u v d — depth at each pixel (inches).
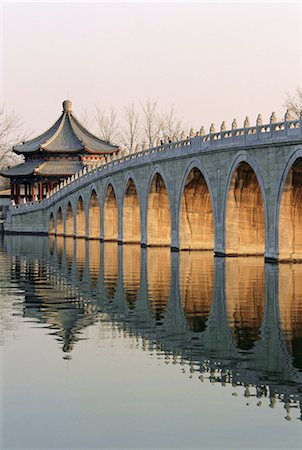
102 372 690.2
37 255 2190.0
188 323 926.4
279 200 1641.2
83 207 3503.9
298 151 1542.8
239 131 1811.0
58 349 785.6
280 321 930.1
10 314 1005.8
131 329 890.7
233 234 1918.1
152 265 1717.5
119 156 2881.4
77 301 1125.1
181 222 2207.2
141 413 575.2
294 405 590.9
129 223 2765.7
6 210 4628.4
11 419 563.2
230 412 576.1
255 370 692.7
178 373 684.1
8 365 717.9
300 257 1673.2
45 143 4554.6
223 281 1350.9
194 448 507.5
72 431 539.2
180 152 2154.3
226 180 1891.0
